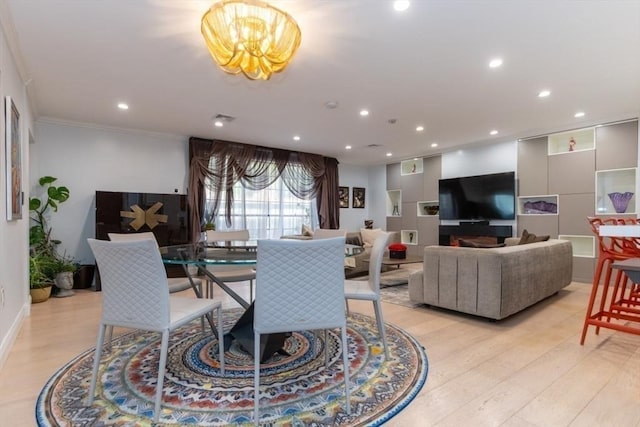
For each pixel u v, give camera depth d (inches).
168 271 195.5
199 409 65.9
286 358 89.0
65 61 113.5
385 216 320.8
